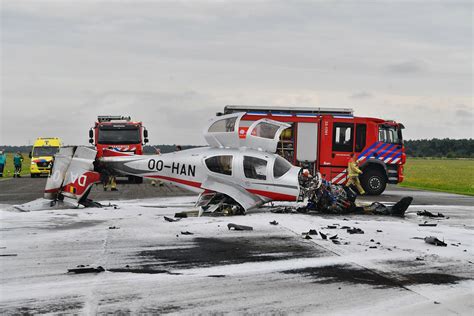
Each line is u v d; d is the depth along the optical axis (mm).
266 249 9422
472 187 31906
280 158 15125
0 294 6398
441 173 61125
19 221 12875
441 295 6453
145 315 5605
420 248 9617
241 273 7578
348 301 6176
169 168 15297
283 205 16672
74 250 9219
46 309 5801
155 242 10078
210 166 14844
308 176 14992
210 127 15648
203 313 5691
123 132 30297
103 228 11828
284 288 6750
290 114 23547
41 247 9484
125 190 23984
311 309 5855
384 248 9578
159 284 6914
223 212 14250
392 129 23578
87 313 5668
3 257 8594
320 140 23422
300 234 11125
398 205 14750
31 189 23953
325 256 8828
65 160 15500
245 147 15211
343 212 15008
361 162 23422
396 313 5723
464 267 8031
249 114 23219
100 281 7047
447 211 16516
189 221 13070
